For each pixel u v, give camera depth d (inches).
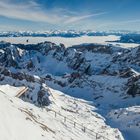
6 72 5570.9
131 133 3080.7
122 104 5103.3
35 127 970.7
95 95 5880.9
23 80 5036.9
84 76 7111.2
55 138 1103.0
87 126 2655.0
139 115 3452.3
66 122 2217.0
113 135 2714.1
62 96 4800.7
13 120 829.8
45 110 2342.5
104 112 4151.1
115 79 6451.8
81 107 4128.9
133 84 5546.3
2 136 663.8
